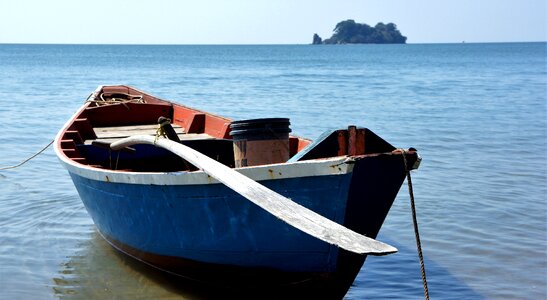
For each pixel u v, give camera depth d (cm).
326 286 664
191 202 652
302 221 505
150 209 704
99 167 835
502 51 16725
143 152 923
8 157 1523
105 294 738
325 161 576
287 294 691
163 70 6269
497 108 2698
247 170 605
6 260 838
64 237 934
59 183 1252
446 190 1218
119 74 5441
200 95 3325
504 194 1187
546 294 743
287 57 11800
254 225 626
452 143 1778
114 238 836
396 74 5503
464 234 953
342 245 470
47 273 798
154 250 747
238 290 711
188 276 741
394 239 937
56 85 3944
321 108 2664
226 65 7744
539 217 1037
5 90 3475
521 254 870
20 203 1102
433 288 762
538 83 4250
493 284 773
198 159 630
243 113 2492
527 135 1931
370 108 2677
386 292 753
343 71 6112
